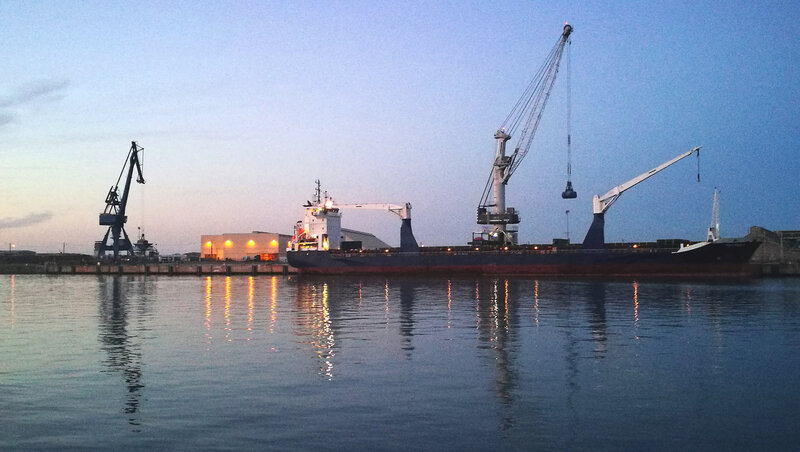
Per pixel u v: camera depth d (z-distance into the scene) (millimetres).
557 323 33875
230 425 14383
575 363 21781
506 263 91000
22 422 14734
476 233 106125
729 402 16312
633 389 17766
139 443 13141
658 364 21531
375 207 102062
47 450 12703
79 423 14633
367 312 41188
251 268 126500
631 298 50750
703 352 24047
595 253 86062
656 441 13156
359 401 16516
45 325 34812
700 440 13234
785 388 17875
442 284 73812
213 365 21719
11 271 143375
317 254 104562
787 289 61094
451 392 17469
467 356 23344
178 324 34844
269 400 16672
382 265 99312
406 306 45312
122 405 16234
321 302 50031
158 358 23203
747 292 57188
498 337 28516
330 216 108562
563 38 108438
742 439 13305
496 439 13281
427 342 27078
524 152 105438
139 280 104188
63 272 140375
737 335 28844
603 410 15523
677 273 82812
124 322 36125
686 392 17422
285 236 177875
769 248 116938
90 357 23516
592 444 12945
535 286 67812
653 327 31891
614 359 22562
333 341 27578
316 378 19453
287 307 45625
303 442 13133
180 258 170625
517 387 18047
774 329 30938
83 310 44625
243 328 32750
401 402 16375
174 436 13594
